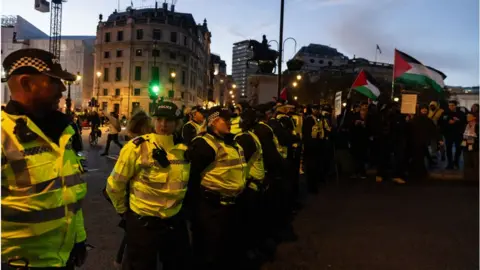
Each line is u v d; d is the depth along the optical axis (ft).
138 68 236.84
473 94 157.48
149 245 10.18
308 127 27.61
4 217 6.91
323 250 16.90
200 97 298.97
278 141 20.06
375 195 27.50
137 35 237.45
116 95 239.91
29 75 7.18
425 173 33.68
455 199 26.21
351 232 19.30
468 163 32.24
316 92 189.78
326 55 377.30
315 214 22.50
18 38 225.76
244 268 14.92
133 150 10.11
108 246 16.75
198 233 12.80
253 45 75.10
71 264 8.00
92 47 255.09
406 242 17.92
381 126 32.27
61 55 245.65
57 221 7.32
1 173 6.77
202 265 12.78
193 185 12.58
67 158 7.54
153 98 98.32
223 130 12.67
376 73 283.18
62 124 7.66
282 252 16.62
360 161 34.63
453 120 37.55
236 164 12.73
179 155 10.54
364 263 15.53
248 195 14.89
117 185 10.24
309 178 27.96
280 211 19.77
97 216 21.30
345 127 34.83
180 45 246.47
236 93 454.81
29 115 7.18
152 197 10.15
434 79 40.70
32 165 6.95
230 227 12.91
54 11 233.14
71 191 7.57
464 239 18.29
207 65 330.13
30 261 7.24
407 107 36.58
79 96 244.42
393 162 41.29
